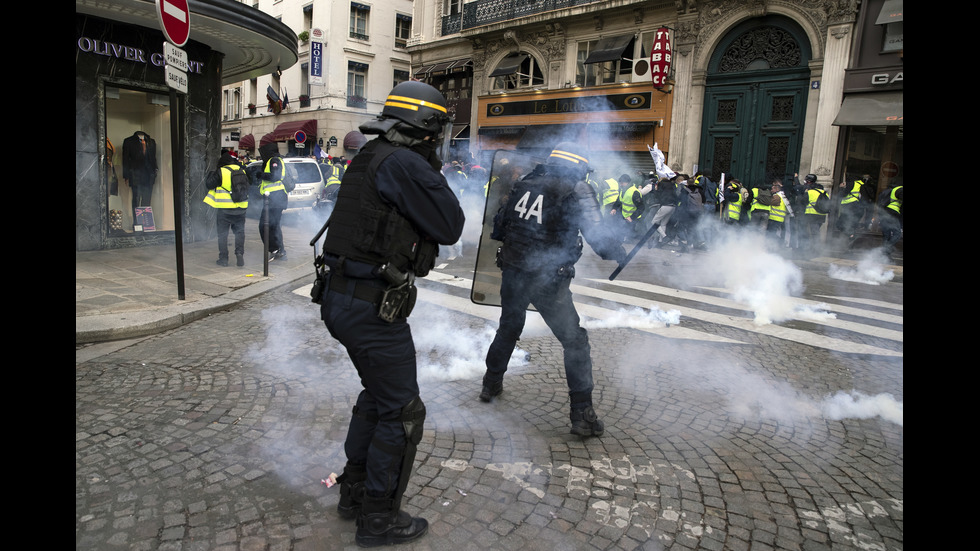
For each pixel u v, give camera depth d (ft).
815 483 9.78
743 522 8.64
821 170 45.83
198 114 32.81
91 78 27.99
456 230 7.60
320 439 10.73
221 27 28.32
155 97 31.01
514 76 69.05
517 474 9.75
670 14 54.75
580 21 61.05
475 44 71.36
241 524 8.20
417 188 7.19
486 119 70.54
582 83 62.59
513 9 66.74
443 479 9.52
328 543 7.87
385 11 96.27
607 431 11.45
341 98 92.12
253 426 11.14
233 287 22.52
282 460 9.95
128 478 9.20
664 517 8.70
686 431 11.57
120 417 11.28
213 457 9.95
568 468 9.99
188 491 8.93
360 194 7.33
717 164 53.21
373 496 7.66
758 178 50.80
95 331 15.90
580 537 8.16
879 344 18.01
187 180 32.68
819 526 8.59
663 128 55.21
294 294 22.53
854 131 44.62
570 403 11.29
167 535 7.89
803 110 48.06
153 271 24.72
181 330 17.38
